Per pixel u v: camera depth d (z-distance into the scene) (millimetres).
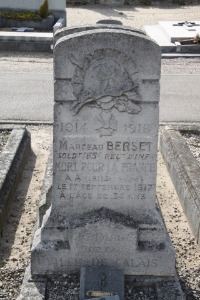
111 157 3398
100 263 3473
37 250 3418
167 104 7016
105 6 14227
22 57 9133
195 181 4312
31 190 4645
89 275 3354
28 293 3299
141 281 3465
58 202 3465
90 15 12836
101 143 3369
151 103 3297
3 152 4793
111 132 3346
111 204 3484
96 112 3307
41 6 10680
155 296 3365
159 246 3451
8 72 8273
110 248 3441
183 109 6840
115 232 3408
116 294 3271
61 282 3418
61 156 3387
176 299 3277
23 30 10297
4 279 3504
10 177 4434
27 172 4973
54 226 3455
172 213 4348
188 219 4207
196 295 3379
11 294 3385
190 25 10797
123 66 3217
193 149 5359
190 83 7973
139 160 3408
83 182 3438
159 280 3465
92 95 3250
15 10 10984
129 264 3463
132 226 3408
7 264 3662
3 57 9086
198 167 4574
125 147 3379
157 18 12789
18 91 7379
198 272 3598
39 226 3869
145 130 3352
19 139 5109
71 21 11992
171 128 5566
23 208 4359
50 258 3436
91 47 3178
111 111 3307
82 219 3451
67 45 3168
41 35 9523
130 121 3328
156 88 3260
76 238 3410
